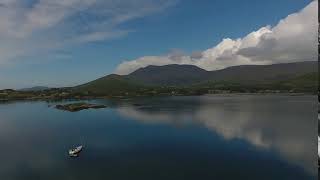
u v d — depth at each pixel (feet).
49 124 520.42
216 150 295.48
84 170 241.96
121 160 268.62
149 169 240.73
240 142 328.29
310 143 310.65
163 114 618.85
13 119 609.01
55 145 338.34
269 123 458.09
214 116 563.89
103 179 219.82
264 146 305.73
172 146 318.45
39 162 268.62
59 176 228.84
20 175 233.35
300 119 494.59
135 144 333.42
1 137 396.78
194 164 251.39
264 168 236.43
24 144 347.36
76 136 392.27
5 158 284.61
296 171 226.58
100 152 300.81
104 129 446.60
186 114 609.42
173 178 219.20
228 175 223.30
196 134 382.42
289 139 334.03
